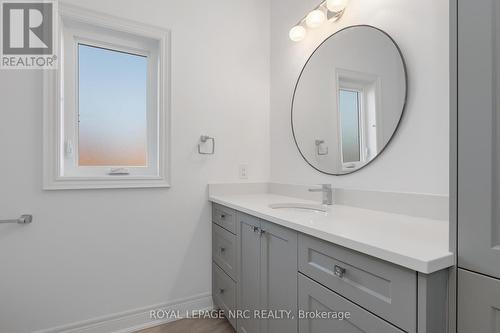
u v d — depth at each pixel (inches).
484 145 24.6
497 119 23.8
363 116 55.0
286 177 78.3
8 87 54.4
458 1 26.2
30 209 55.8
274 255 47.6
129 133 69.9
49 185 57.0
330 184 60.4
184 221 72.3
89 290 61.3
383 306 28.4
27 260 55.7
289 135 77.4
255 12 83.8
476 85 25.0
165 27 69.7
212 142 76.2
